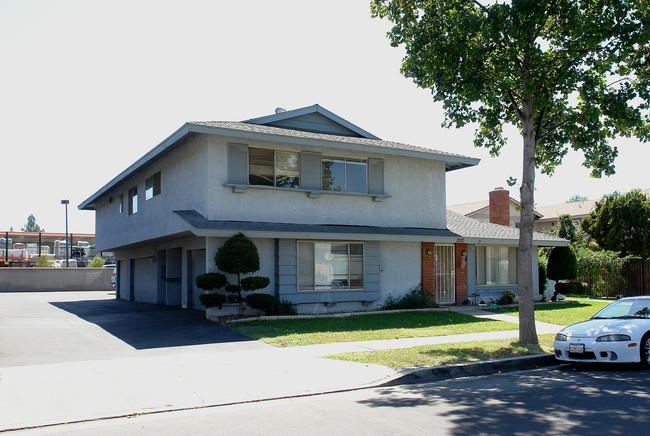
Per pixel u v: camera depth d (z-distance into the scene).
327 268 17.55
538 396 7.88
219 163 16.16
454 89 12.68
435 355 10.77
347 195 18.41
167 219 18.70
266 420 6.71
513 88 12.80
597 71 12.45
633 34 11.77
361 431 6.15
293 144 17.42
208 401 7.65
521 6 11.32
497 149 15.27
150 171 21.12
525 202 12.66
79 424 6.60
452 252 20.78
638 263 26.94
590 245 30.86
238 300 15.45
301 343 12.05
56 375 8.79
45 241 71.19
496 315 17.94
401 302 18.92
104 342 12.30
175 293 21.42
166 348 11.52
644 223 29.28
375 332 13.68
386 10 13.89
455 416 6.76
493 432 6.03
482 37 12.12
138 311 18.83
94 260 43.75
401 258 19.36
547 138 14.17
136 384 8.36
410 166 19.97
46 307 21.61
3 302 24.66
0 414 6.82
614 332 10.14
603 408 7.10
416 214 19.97
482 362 10.29
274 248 16.84
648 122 13.68
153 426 6.49
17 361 9.99
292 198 17.34
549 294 24.75
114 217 26.20
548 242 23.00
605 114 12.78
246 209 16.48
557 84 12.54
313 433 6.10
